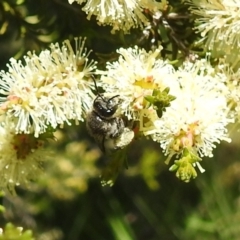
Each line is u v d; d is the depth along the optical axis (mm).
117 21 251
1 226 363
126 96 250
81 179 378
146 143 407
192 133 246
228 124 259
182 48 260
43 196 381
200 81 250
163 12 260
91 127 259
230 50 255
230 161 421
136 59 251
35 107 253
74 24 285
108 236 417
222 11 253
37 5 288
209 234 399
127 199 434
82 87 257
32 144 265
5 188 268
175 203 411
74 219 407
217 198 396
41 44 286
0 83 255
